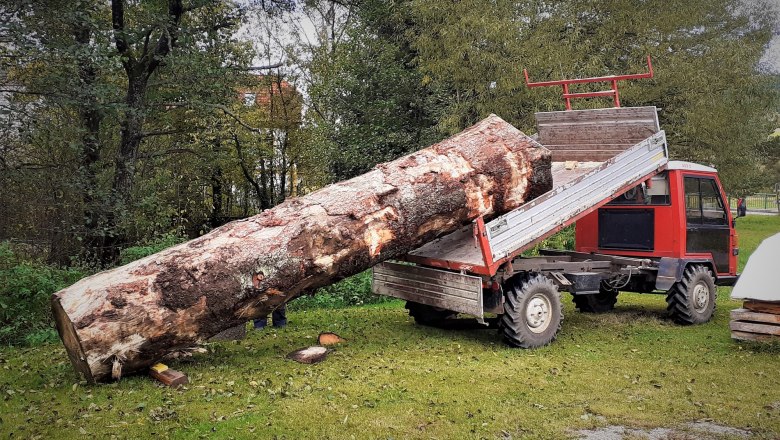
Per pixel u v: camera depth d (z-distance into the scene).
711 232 9.49
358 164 19.66
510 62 18.41
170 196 21.34
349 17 21.66
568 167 9.21
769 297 7.16
